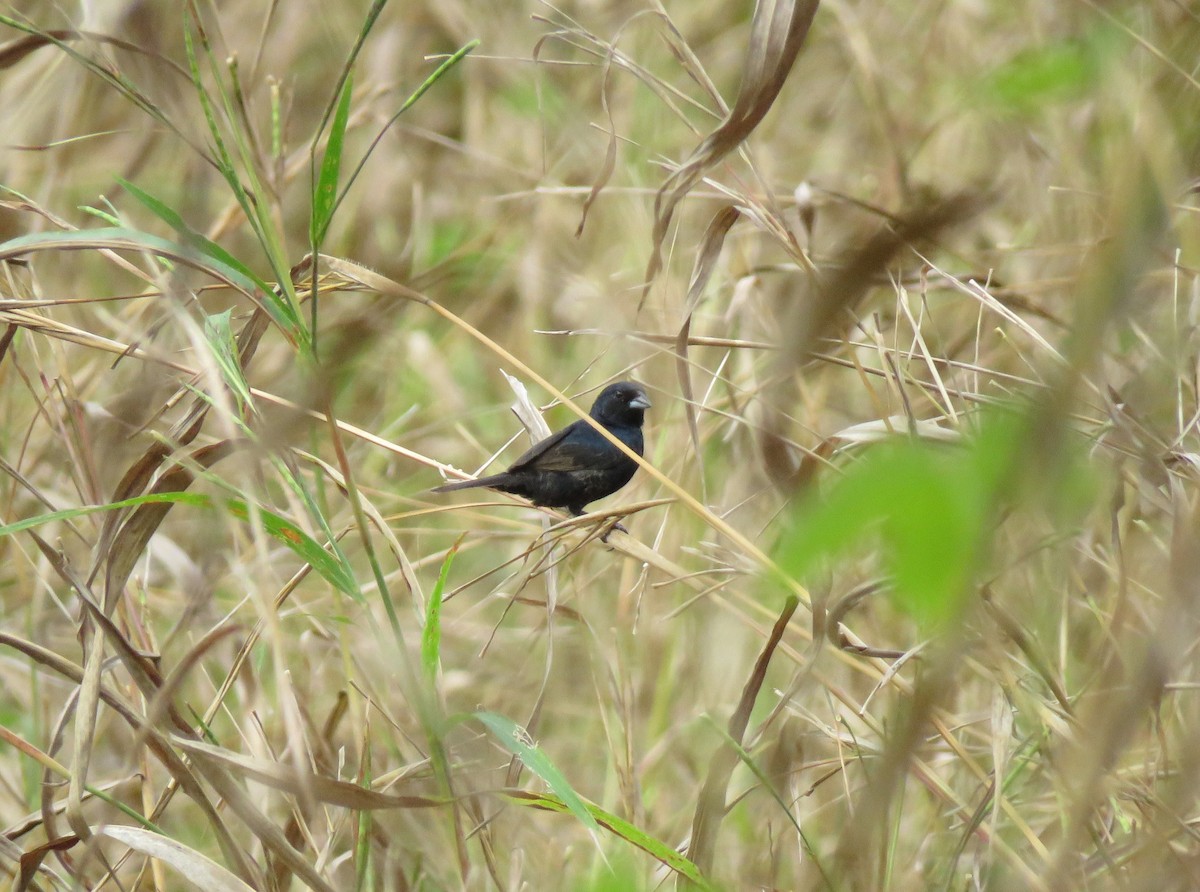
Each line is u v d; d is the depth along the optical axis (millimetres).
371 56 17375
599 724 10625
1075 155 9617
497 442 14219
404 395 14195
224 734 10055
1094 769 4539
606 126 14945
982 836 7590
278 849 6164
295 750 5480
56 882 7668
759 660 7051
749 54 6812
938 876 7750
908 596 2439
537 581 12453
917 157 12625
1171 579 4258
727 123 6930
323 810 8539
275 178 9547
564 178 15539
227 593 11266
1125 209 2848
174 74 7938
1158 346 7105
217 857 9156
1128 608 7598
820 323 2865
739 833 9047
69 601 11094
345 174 16844
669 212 7273
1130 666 6168
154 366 9234
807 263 7500
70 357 12594
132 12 9141
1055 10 9469
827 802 9164
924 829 8648
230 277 6727
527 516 12477
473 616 12148
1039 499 2520
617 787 9359
